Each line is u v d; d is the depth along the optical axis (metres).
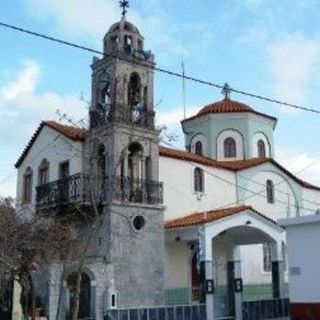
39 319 22.06
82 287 24.23
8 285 21.95
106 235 24.88
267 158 35.53
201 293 25.75
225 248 30.73
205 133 37.78
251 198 33.59
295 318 20.97
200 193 31.05
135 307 24.05
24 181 32.19
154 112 27.72
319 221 20.69
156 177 27.27
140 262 25.55
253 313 26.84
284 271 28.77
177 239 27.50
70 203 25.52
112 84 27.02
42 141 31.19
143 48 28.44
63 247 20.81
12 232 19.28
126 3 28.67
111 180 25.27
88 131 27.03
